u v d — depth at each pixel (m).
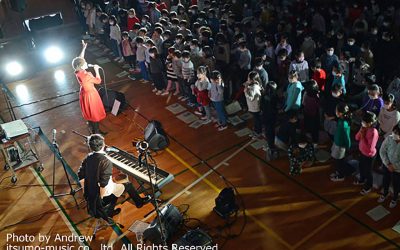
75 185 9.45
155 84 12.48
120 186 7.86
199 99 10.59
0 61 15.46
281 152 9.46
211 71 11.12
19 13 15.88
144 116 11.71
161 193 8.91
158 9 16.08
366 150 7.65
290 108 9.07
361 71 10.02
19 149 10.62
